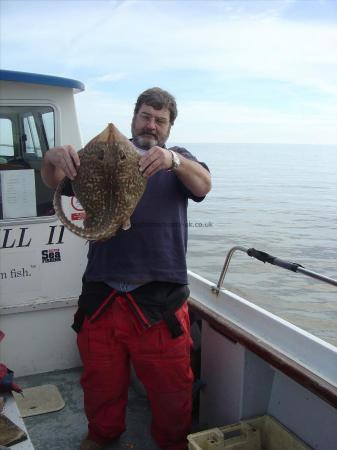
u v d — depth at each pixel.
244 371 2.62
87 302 2.52
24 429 2.50
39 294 3.46
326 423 2.35
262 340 2.49
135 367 2.55
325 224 8.70
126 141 1.87
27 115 3.25
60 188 1.98
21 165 3.29
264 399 2.72
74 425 3.05
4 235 3.30
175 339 2.46
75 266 3.51
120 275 2.41
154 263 2.42
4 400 2.74
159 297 2.43
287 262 2.43
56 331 3.58
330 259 6.87
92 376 2.56
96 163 1.81
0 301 3.37
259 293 6.28
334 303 5.90
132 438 2.95
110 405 2.63
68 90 3.32
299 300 5.95
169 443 2.64
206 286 3.14
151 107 2.40
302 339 2.34
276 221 9.22
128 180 1.83
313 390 2.07
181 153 2.45
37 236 3.37
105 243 2.47
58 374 3.61
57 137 3.35
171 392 2.52
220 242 8.58
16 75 3.10
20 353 3.52
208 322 2.87
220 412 2.89
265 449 2.68
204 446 2.43
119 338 2.48
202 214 10.18
